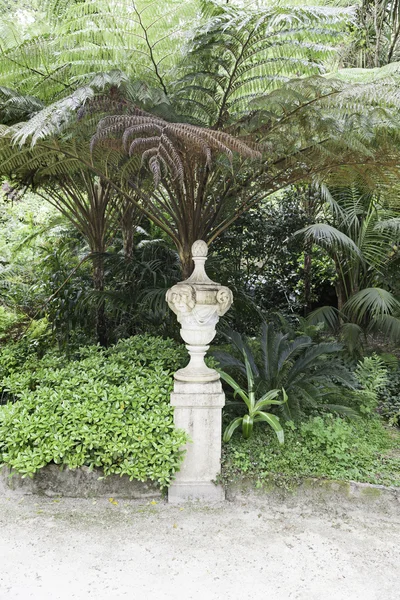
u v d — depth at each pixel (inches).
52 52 110.4
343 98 95.9
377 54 211.5
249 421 99.1
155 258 187.5
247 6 105.2
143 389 100.2
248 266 233.3
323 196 181.0
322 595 64.3
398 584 67.1
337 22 103.8
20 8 143.4
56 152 109.6
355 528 82.3
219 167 118.2
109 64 108.7
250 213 212.4
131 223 173.2
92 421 90.7
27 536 77.4
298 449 97.5
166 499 90.6
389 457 99.8
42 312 185.3
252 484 90.7
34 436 87.0
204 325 90.3
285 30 102.4
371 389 128.2
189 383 90.4
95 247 163.3
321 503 88.4
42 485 90.7
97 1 100.3
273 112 107.7
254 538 78.3
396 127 104.3
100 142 101.6
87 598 62.9
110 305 155.9
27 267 229.3
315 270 242.8
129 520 83.0
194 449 90.4
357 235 184.4
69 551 73.5
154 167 80.0
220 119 118.7
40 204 296.2
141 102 105.5
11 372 120.3
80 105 94.4
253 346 151.3
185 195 130.1
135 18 101.7
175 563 70.9
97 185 163.0
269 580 67.4
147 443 86.7
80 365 113.2
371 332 185.2
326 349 118.3
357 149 106.4
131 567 69.8
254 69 112.9
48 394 99.2
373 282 201.5
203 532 79.7
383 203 182.2
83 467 90.4
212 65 114.4
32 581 66.3
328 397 121.9
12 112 114.5
